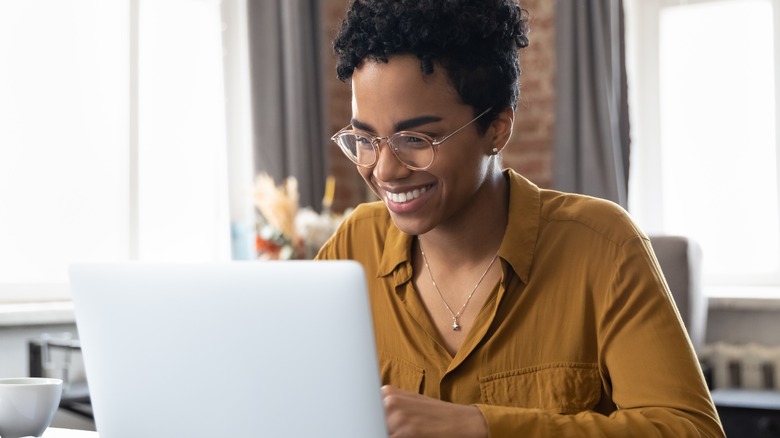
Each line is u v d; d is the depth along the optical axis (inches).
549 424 42.2
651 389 46.5
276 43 154.0
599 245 52.0
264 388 35.3
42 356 111.7
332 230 148.3
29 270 133.7
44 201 135.1
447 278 54.1
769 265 154.3
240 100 160.4
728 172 157.3
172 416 38.6
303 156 154.9
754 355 140.3
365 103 47.2
